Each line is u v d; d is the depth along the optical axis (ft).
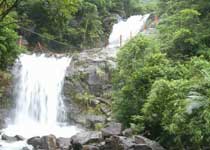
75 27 116.37
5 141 61.57
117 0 139.13
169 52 67.21
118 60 66.49
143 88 57.00
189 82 45.16
